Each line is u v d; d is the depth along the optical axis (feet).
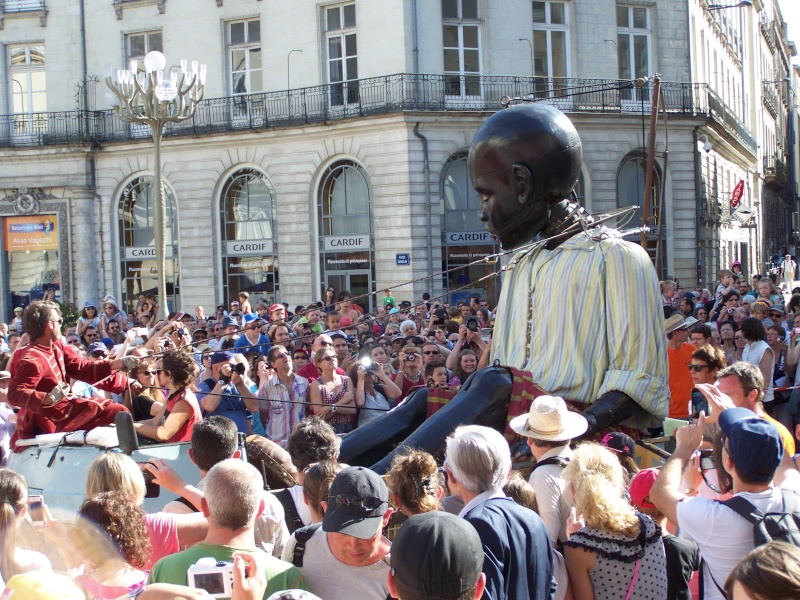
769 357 33.99
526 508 13.91
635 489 17.15
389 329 50.39
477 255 95.14
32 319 24.20
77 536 13.97
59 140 107.34
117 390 26.73
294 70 100.42
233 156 101.96
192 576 13.05
